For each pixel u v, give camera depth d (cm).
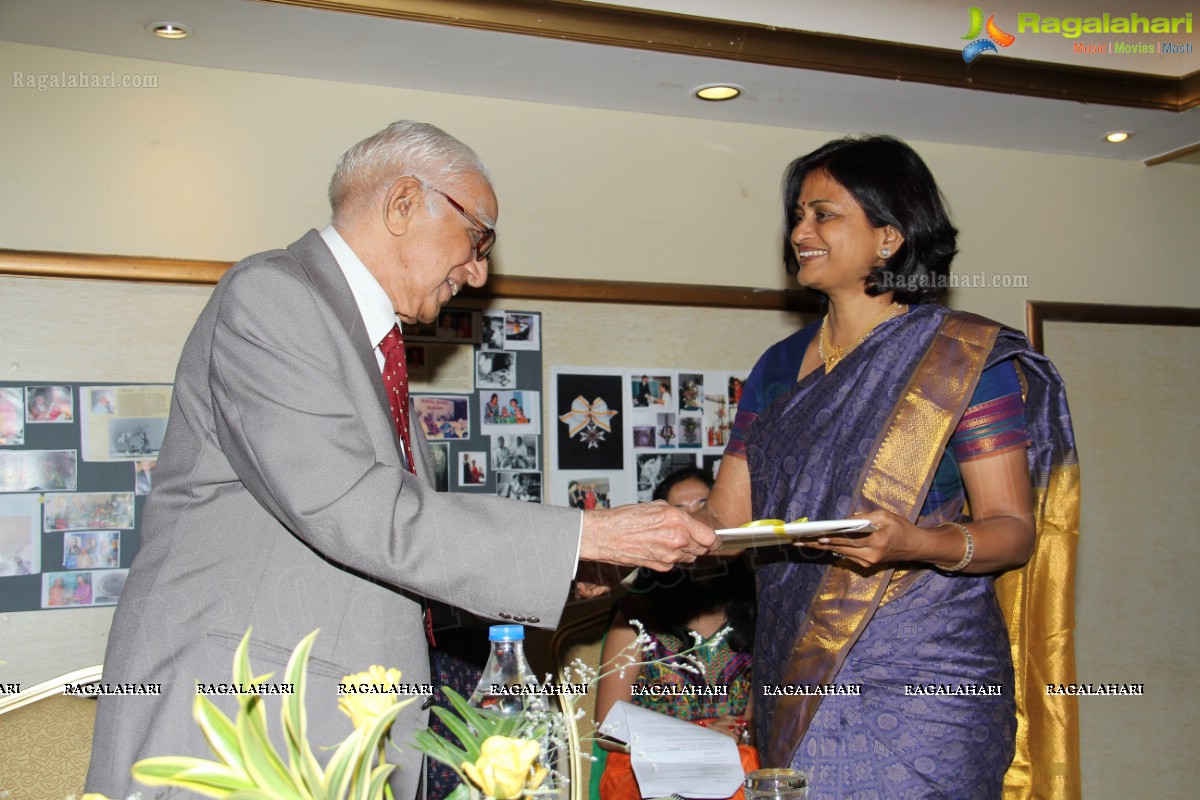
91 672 195
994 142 373
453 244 167
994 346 178
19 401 267
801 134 353
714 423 337
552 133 323
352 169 168
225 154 287
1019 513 175
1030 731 198
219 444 150
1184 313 402
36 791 188
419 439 172
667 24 275
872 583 174
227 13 252
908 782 168
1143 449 396
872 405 181
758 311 346
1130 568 391
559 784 101
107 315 275
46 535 267
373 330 165
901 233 183
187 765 76
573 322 324
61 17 254
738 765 145
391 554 137
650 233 332
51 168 271
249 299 146
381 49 276
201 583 144
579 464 320
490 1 259
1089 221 393
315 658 141
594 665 291
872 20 306
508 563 140
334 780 77
